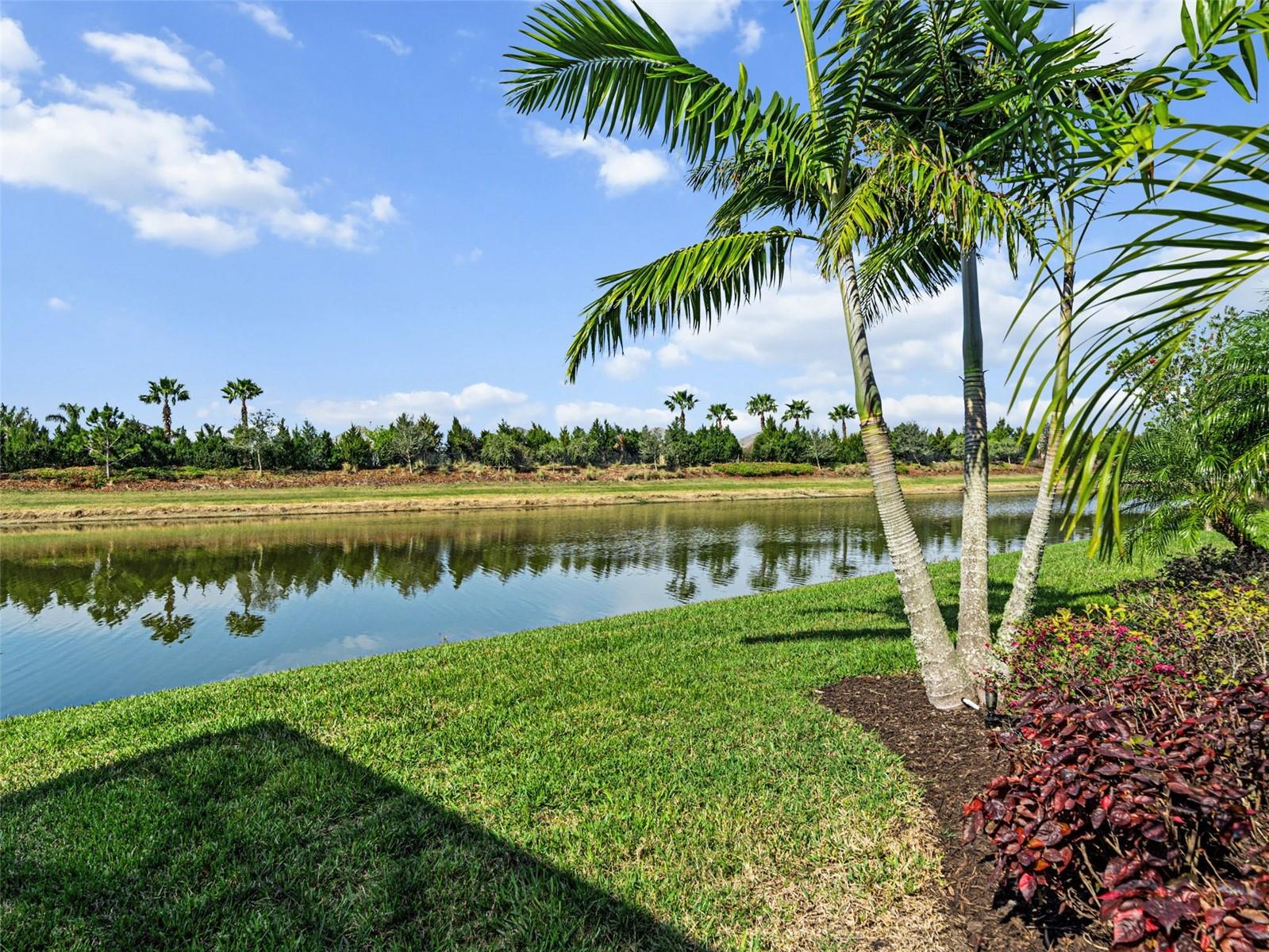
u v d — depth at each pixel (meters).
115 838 3.29
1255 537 7.60
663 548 20.09
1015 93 2.88
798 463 63.34
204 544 20.97
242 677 8.05
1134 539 7.95
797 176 4.53
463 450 55.78
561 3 4.05
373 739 4.57
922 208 4.50
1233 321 6.75
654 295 4.90
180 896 2.88
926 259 6.01
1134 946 1.66
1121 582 7.71
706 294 5.34
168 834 3.32
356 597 13.15
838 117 4.49
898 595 9.85
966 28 4.40
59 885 2.94
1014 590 4.81
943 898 2.81
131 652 9.31
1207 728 2.52
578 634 7.99
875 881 2.96
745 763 4.13
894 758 4.12
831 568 16.39
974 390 4.96
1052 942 2.41
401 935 2.65
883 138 4.36
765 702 5.23
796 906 2.83
